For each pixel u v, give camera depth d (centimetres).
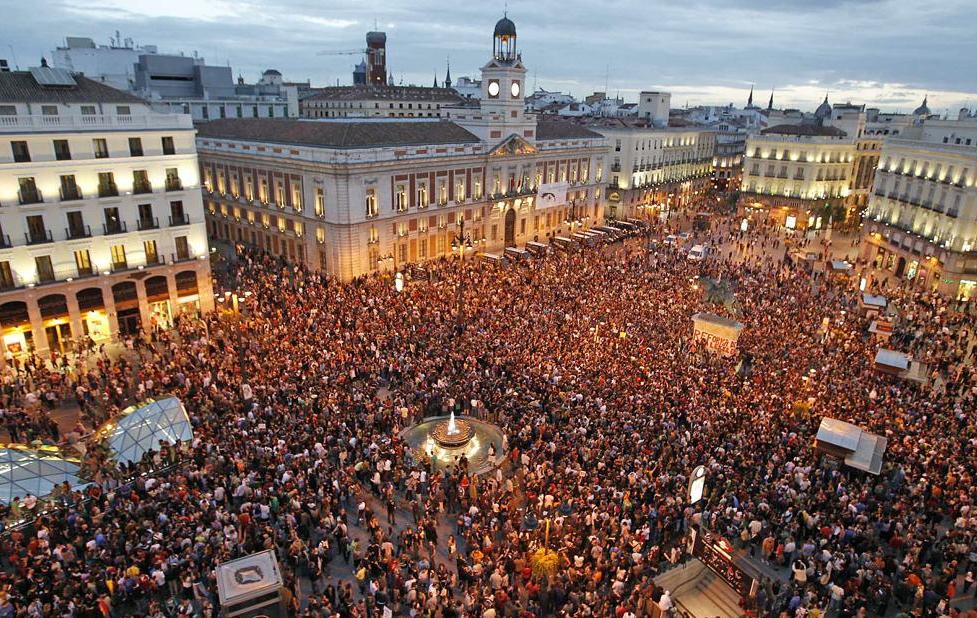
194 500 2720
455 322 4819
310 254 6831
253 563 2234
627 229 9531
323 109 14438
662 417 3344
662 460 3030
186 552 2373
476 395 3719
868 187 11569
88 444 3050
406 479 3088
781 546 2594
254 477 2816
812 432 3353
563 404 3512
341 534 2631
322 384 3691
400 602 2370
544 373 3847
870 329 4922
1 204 4284
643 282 5891
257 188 7294
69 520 2550
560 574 2388
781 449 3103
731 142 14700
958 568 2591
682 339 4578
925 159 7194
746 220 9875
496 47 7719
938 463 3000
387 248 6850
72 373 4106
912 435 3272
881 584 2342
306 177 6544
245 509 2638
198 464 3008
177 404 3238
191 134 5125
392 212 6794
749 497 2830
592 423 3303
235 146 7412
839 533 2562
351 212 6350
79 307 4788
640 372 3844
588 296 5359
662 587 2364
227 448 3014
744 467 2983
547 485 2872
